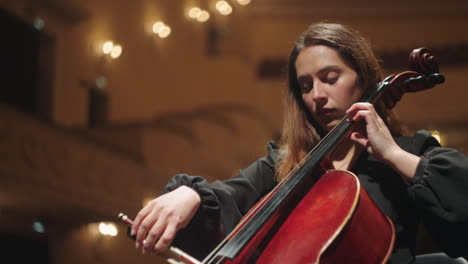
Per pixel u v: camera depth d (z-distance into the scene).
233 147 13.71
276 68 14.77
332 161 1.56
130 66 11.73
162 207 1.33
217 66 13.46
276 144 1.75
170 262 1.25
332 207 1.30
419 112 13.75
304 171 1.43
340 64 1.55
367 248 1.27
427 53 1.71
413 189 1.35
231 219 1.45
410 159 1.39
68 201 9.55
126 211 10.79
